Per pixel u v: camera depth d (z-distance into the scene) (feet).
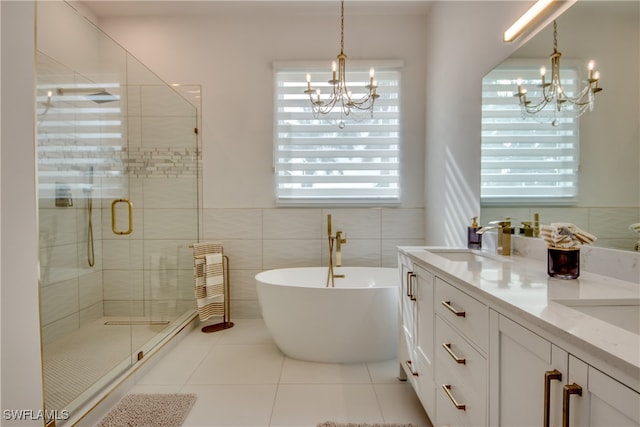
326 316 7.67
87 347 7.57
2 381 5.02
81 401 5.69
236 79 10.68
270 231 10.79
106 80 8.54
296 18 10.64
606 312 3.07
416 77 10.67
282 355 8.29
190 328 9.81
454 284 4.28
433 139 9.90
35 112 5.19
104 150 8.34
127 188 9.05
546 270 4.56
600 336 2.16
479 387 3.62
